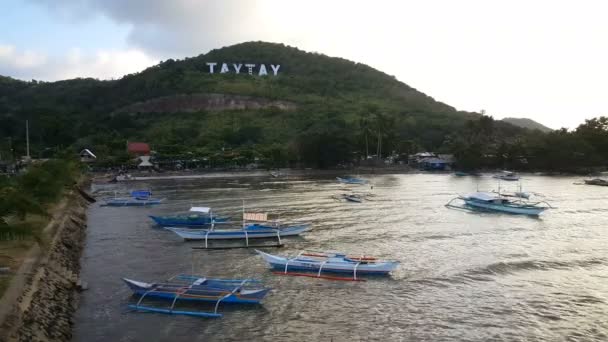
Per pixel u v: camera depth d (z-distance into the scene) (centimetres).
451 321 3762
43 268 4097
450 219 8169
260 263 5331
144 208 9494
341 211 8950
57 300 3775
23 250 4525
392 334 3528
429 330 3600
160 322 3697
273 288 4478
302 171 18625
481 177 17138
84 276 4856
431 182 15112
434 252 5812
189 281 4478
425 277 4812
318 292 4381
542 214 8762
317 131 19862
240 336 3472
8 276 3709
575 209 9419
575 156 19012
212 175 16900
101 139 19988
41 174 6562
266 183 14488
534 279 4769
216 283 4344
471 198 9594
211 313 3850
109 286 4534
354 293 4359
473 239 6569
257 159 19012
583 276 4869
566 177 17250
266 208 9300
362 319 3788
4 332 2750
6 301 3180
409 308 4019
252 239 6494
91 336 3444
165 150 19100
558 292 4403
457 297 4272
